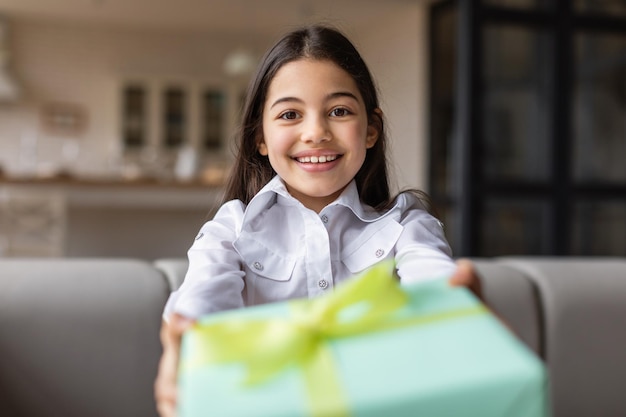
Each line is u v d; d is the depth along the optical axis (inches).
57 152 262.7
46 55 261.4
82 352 36.4
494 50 126.6
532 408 13.0
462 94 126.3
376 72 45.4
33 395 35.6
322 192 28.1
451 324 15.3
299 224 31.0
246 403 13.0
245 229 30.4
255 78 31.5
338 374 13.6
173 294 25.9
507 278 42.3
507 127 127.9
